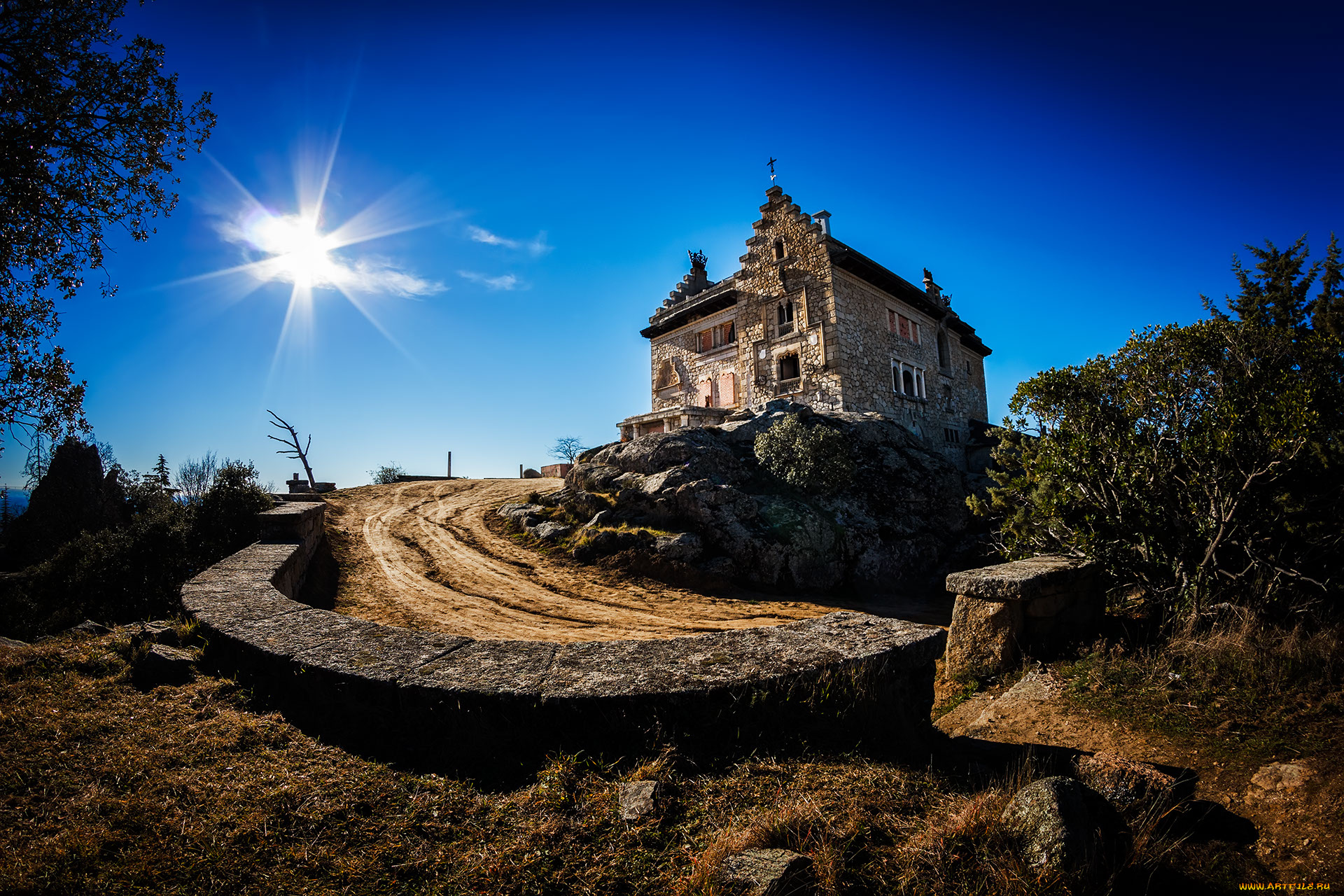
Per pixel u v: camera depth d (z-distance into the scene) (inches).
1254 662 181.5
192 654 181.6
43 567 476.7
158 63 365.1
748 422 942.4
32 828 99.0
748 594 606.5
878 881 92.4
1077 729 175.5
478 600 513.3
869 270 1082.7
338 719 138.6
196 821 102.0
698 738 124.9
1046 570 248.5
